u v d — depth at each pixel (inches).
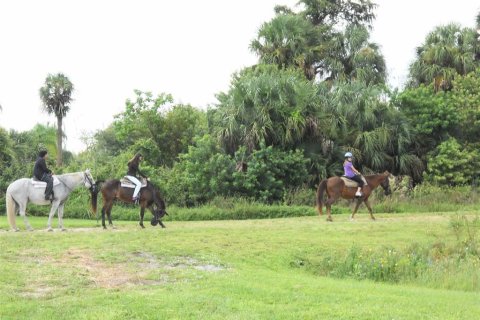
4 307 367.2
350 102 1278.3
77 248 575.2
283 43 1497.3
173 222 898.7
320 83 1341.0
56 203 697.0
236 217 1021.8
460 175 1232.2
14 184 690.2
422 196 1104.2
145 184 736.3
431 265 568.7
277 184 1136.8
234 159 1167.0
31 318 348.2
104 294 403.5
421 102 1317.7
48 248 569.6
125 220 1043.9
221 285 431.8
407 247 630.5
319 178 1198.9
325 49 1528.1
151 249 584.4
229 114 1219.2
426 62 1501.0
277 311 360.5
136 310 361.1
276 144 1222.3
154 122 1456.7
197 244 615.5
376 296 411.5
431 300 408.2
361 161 1268.5
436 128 1326.3
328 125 1227.2
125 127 1451.8
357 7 1738.4
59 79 1688.0
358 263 569.6
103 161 1333.7
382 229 727.7
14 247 569.3
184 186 1157.7
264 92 1219.9
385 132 1242.6
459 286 514.3
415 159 1278.3
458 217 772.0
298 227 744.3
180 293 404.8
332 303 384.2
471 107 1327.5
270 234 687.7
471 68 1466.5
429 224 762.2
